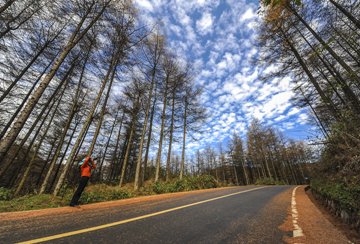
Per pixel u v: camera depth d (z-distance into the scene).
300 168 48.94
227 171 60.06
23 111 5.72
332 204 5.79
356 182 4.77
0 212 4.55
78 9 8.62
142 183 18.02
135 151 30.77
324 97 8.49
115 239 2.78
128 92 16.95
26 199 6.24
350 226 4.04
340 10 5.86
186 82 18.80
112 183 22.09
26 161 20.81
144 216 4.34
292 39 9.89
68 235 2.87
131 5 9.60
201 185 17.08
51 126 19.42
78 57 11.78
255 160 47.59
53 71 6.63
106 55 10.80
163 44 15.60
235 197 8.59
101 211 4.88
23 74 11.64
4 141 5.20
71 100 15.95
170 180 17.53
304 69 9.33
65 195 7.05
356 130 5.47
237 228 3.67
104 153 26.50
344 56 7.50
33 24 9.34
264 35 10.43
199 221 4.09
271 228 3.75
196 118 19.47
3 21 8.35
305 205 7.02
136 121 21.16
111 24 9.81
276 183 33.00
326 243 2.99
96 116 15.68
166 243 2.74
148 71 15.25
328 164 8.24
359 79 5.81
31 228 3.18
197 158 65.38
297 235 3.33
